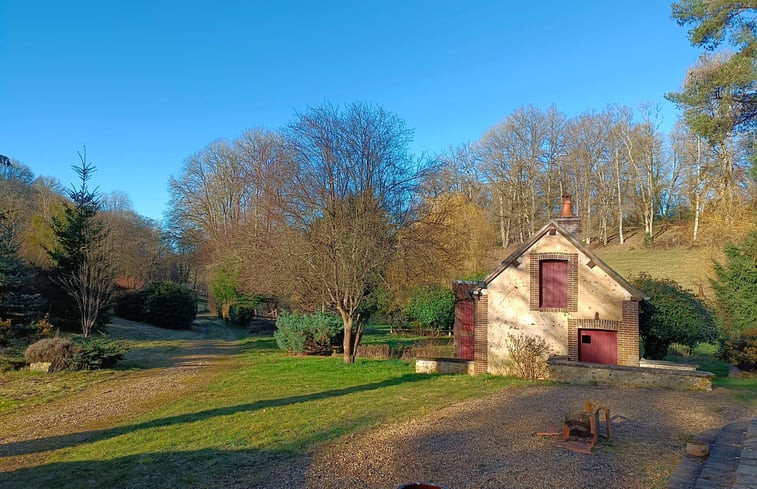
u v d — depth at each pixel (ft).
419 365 62.64
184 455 26.68
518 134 175.22
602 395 43.19
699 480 21.06
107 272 86.74
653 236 173.06
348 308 71.36
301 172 71.00
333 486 21.59
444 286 111.14
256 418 35.24
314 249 69.41
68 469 25.57
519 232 180.45
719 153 126.11
